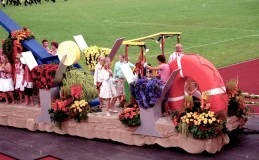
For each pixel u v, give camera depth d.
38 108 14.54
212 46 27.78
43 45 17.47
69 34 35.03
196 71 12.18
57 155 12.54
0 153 12.85
